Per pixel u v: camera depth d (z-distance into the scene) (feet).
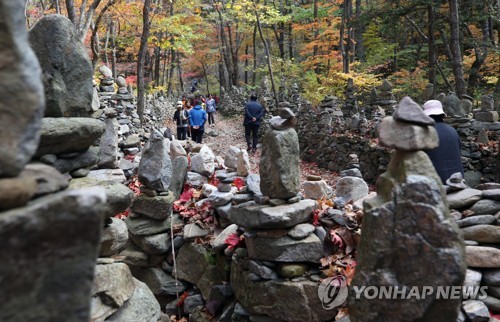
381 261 5.92
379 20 55.47
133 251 14.33
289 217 10.23
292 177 10.72
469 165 27.45
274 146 10.59
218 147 51.16
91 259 4.17
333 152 39.29
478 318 8.02
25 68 4.09
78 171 9.13
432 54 48.44
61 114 8.43
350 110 51.11
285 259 10.39
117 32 62.44
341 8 73.20
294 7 76.23
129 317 9.59
